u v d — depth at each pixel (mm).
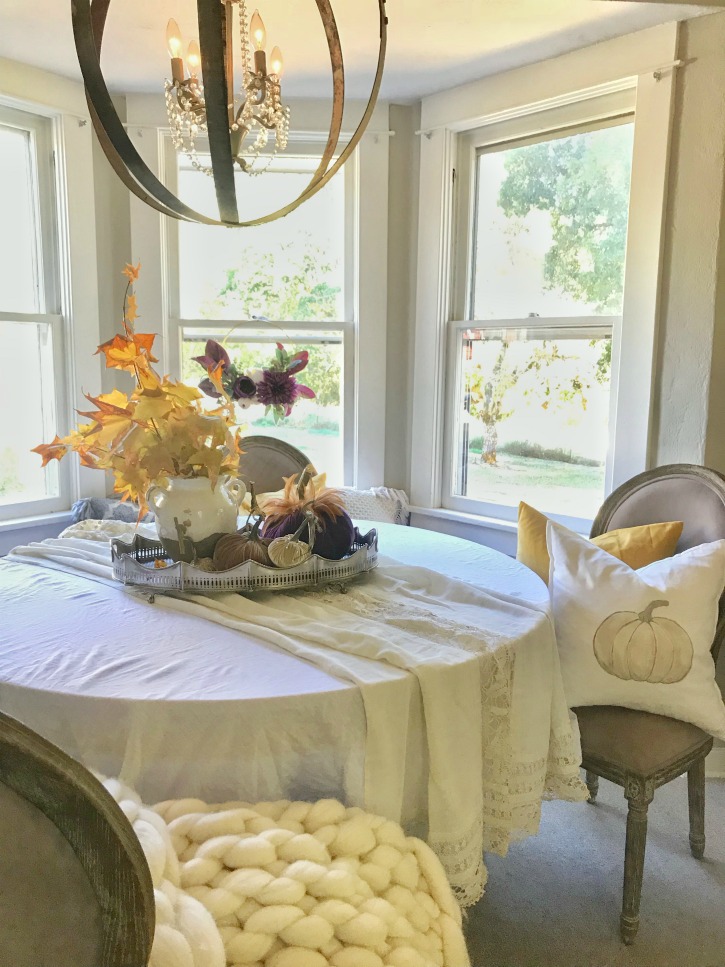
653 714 1766
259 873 998
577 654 1784
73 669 1215
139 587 1614
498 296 2953
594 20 2303
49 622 1438
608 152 2611
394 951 956
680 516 2107
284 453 2734
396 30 2354
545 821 2119
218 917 940
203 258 3115
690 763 1715
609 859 1954
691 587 1765
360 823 1108
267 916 945
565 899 1802
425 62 2627
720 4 2203
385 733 1168
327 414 3225
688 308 2357
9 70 2627
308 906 973
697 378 2355
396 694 1180
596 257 2674
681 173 2346
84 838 646
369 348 3107
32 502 2891
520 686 1380
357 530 1797
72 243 2867
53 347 2924
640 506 2209
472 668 1267
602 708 1799
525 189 2840
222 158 1180
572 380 2744
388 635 1357
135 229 2971
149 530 2102
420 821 1273
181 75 1414
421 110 2990
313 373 3189
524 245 2863
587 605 1794
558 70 2578
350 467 3242
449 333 3064
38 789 625
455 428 3111
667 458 2447
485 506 3020
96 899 664
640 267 2439
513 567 1859
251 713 1115
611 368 2635
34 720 1151
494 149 2910
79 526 2133
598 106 2588
